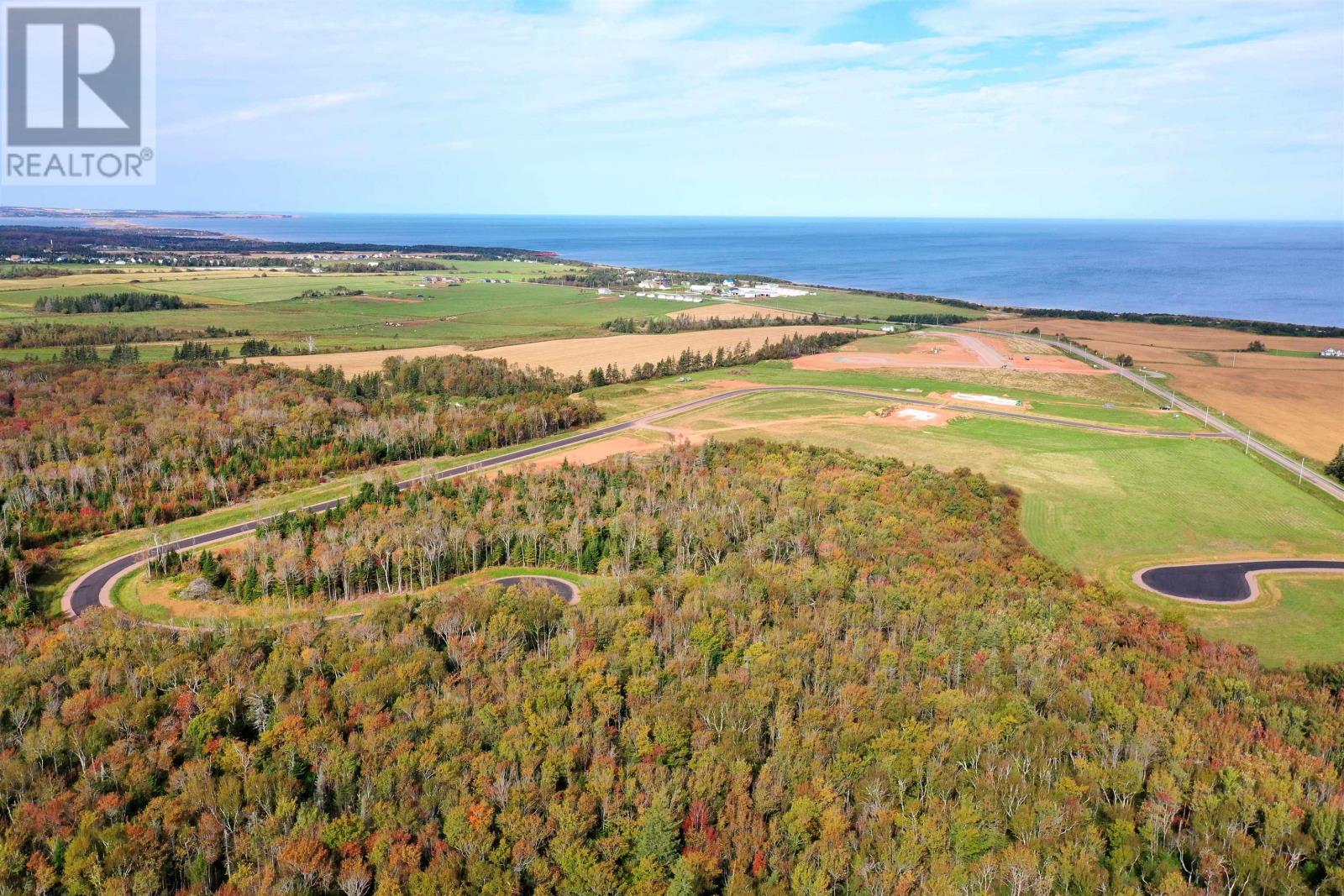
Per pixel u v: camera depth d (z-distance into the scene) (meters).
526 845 72.38
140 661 96.25
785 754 83.50
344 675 94.38
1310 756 86.31
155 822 72.81
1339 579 140.00
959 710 92.12
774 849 75.00
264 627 108.50
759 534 137.50
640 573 127.75
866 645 104.19
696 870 71.62
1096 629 114.06
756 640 104.12
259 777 77.62
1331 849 74.88
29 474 148.62
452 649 100.88
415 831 74.12
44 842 70.94
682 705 90.88
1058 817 76.44
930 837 75.12
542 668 96.75
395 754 81.19
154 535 137.38
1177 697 96.81
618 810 76.81
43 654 97.44
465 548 133.12
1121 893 70.06
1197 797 79.88
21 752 80.81
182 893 68.44
